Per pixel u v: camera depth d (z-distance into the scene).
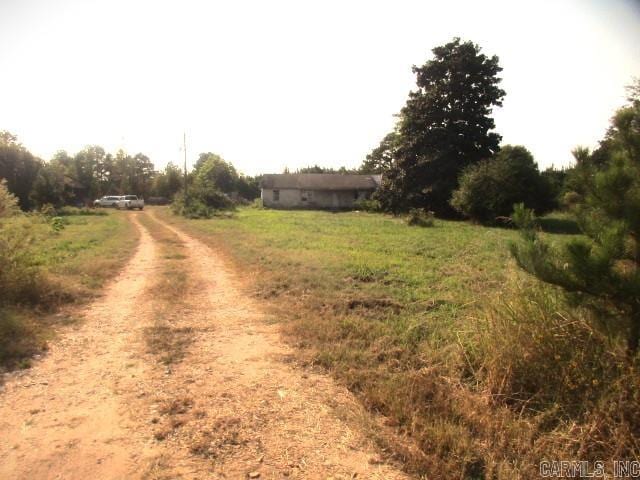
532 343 4.57
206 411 4.36
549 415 4.00
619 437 3.49
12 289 7.85
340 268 11.59
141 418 4.20
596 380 3.93
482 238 18.00
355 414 4.27
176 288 9.76
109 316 7.66
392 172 36.62
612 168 3.91
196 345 6.27
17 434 3.90
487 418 3.98
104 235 20.80
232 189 76.88
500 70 34.16
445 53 34.81
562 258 4.07
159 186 76.81
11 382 4.95
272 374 5.28
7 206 8.65
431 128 34.66
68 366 5.45
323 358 5.65
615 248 3.60
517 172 26.02
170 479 3.30
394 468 3.51
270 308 8.18
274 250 15.04
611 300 3.79
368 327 6.76
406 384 4.80
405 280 10.18
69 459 3.54
